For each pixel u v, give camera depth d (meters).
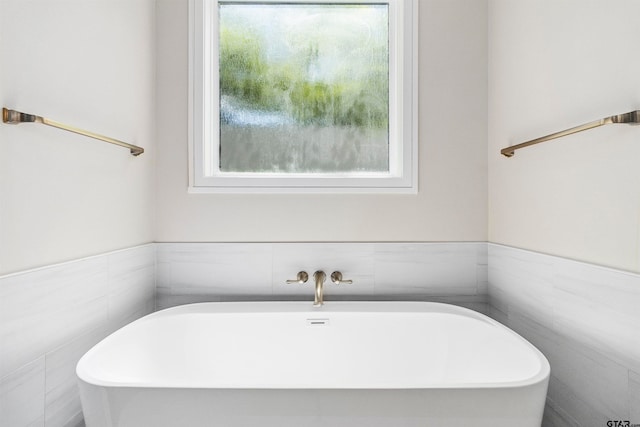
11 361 0.93
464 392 0.92
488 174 1.73
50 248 1.08
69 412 1.15
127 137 1.49
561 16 1.21
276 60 1.83
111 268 1.37
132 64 1.52
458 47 1.73
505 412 0.93
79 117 1.20
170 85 1.71
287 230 1.71
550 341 1.28
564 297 1.20
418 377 1.50
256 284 1.71
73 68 1.17
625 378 0.96
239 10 1.83
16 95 0.96
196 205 1.71
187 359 1.47
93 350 1.14
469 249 1.73
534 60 1.37
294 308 1.57
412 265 1.73
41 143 1.04
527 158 1.42
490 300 1.71
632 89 0.94
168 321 1.46
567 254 1.20
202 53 1.71
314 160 1.83
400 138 1.76
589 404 1.09
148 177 1.66
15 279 0.94
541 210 1.33
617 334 0.99
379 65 1.83
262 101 1.83
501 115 1.61
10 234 0.94
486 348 1.38
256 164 1.83
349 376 1.52
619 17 0.98
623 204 0.97
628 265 0.96
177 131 1.71
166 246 1.71
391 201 1.73
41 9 1.04
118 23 1.42
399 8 1.76
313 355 1.53
